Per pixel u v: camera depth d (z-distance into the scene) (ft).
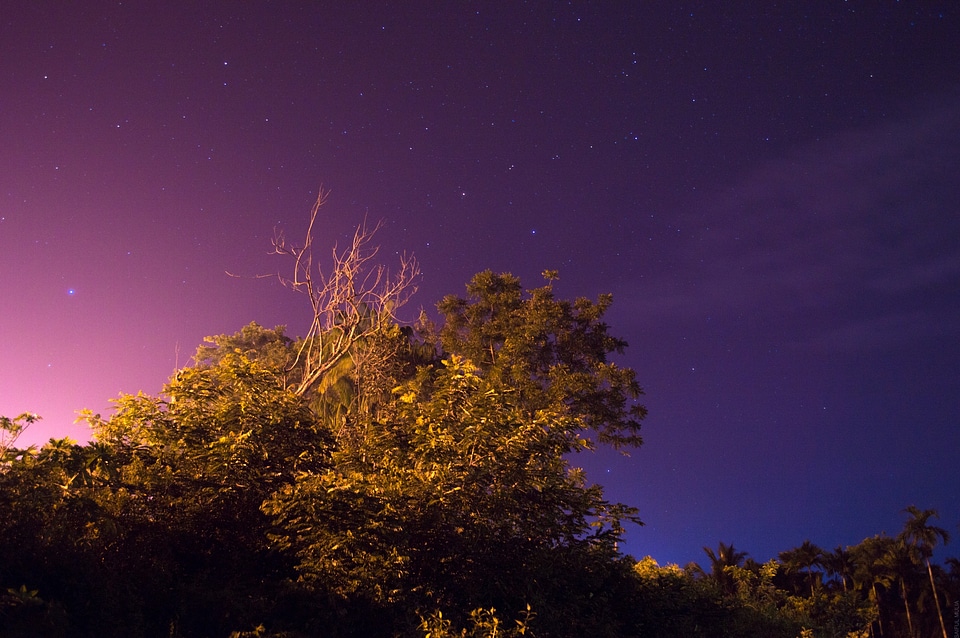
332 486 24.80
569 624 26.66
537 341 79.00
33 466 21.42
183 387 29.27
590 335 80.28
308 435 29.81
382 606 24.21
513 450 26.78
